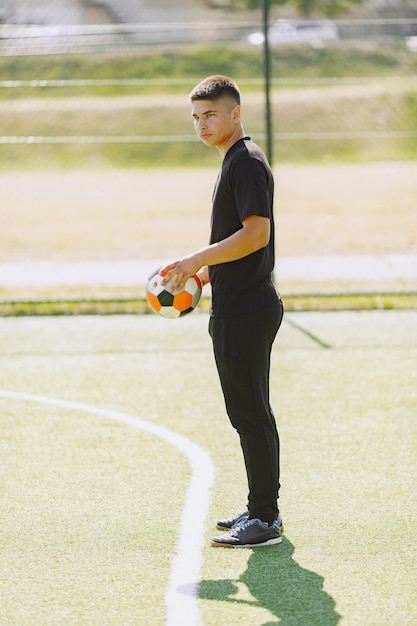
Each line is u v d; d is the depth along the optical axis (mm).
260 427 5941
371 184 33094
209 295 15859
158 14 45844
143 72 40781
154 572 5562
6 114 42438
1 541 6066
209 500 6844
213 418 9023
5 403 9633
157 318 14312
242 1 46750
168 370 11031
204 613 5004
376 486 7121
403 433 8492
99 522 6410
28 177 37094
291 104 44562
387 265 18203
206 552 5883
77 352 12047
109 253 20172
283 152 42031
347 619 4922
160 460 7785
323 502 6789
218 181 5789
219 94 5711
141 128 42750
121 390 10125
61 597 5207
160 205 29062
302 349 12031
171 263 5508
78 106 43500
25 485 7203
